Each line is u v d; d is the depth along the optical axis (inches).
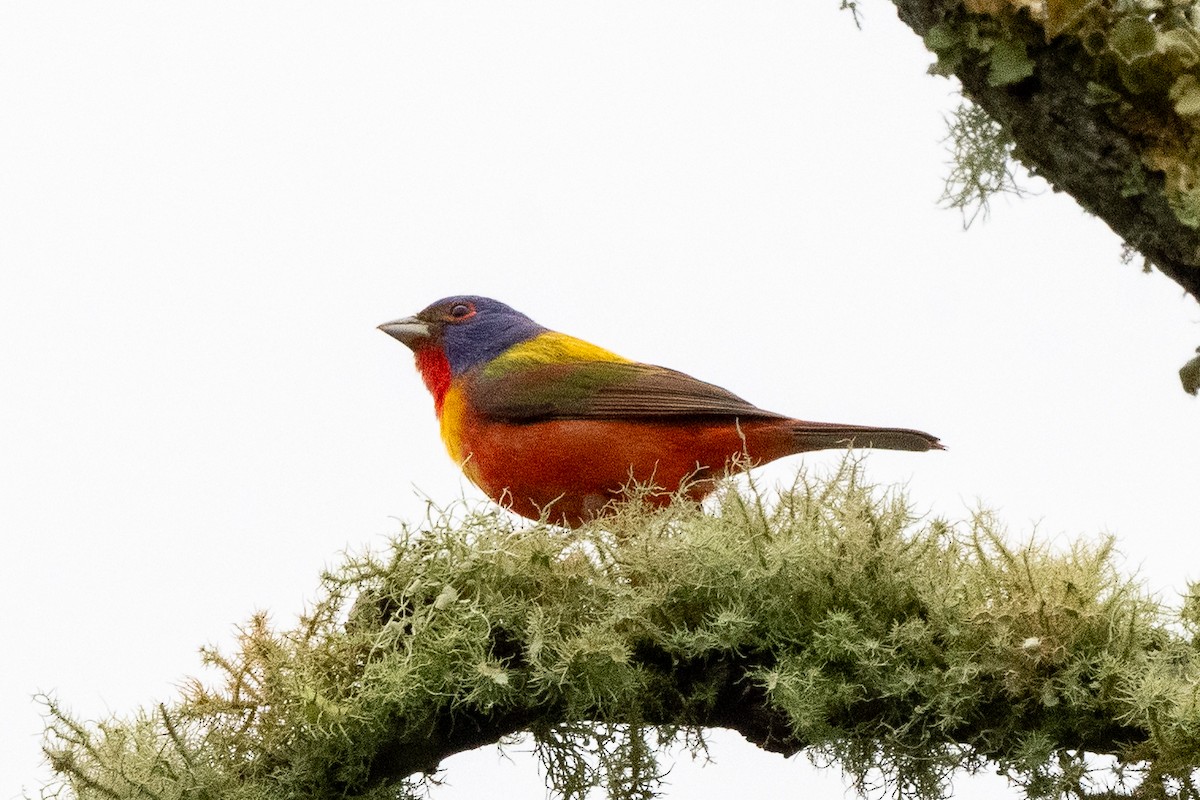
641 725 291.7
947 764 279.0
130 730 285.9
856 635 280.5
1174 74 244.8
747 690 291.4
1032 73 256.7
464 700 285.4
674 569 296.0
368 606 298.8
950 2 266.1
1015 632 273.0
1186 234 248.5
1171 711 253.9
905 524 291.7
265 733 285.7
